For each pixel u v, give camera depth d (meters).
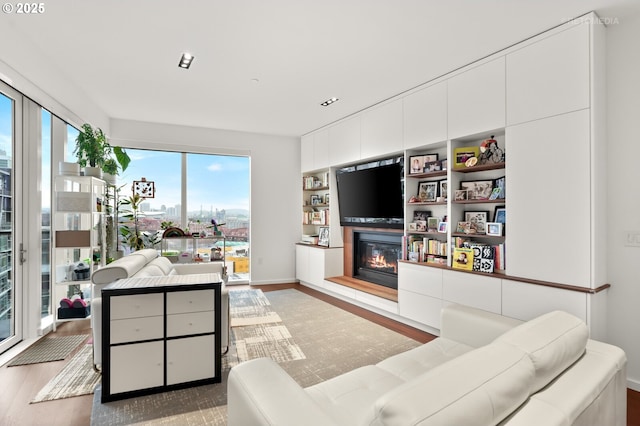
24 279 3.36
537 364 1.18
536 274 2.75
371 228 4.98
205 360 2.51
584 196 2.47
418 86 3.85
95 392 2.40
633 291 2.49
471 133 3.26
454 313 2.29
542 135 2.71
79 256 4.38
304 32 2.74
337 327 3.83
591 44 2.43
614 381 1.42
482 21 2.56
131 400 2.29
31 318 3.40
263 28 2.67
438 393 0.90
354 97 4.24
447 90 3.50
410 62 3.26
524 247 2.83
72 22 2.58
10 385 2.50
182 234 5.42
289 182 6.46
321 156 5.74
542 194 2.71
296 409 1.10
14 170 3.25
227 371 2.73
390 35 2.77
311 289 5.82
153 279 2.61
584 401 1.18
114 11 2.44
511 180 2.92
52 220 3.65
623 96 2.53
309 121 5.37
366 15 2.49
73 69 3.43
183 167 5.79
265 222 6.25
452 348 2.14
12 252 3.23
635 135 2.48
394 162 4.30
